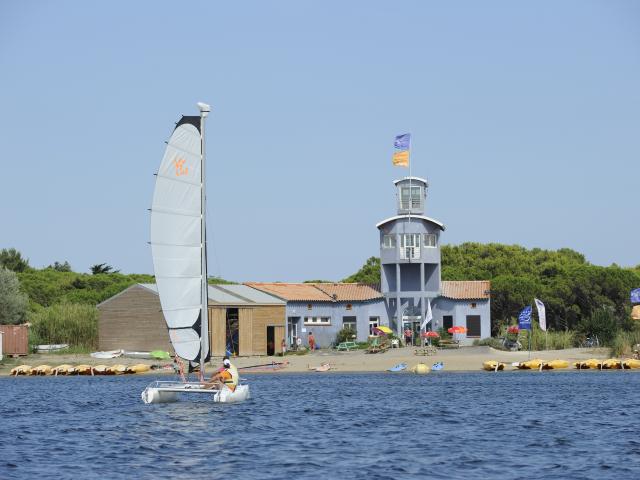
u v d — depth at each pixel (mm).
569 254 156875
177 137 52656
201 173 53656
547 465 36750
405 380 75938
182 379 55219
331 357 92000
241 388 57469
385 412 53062
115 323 95250
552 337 96625
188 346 53844
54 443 42156
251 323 95312
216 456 38844
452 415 51844
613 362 85438
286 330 98625
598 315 98688
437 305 102062
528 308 88000
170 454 39312
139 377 81438
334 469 36062
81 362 89750
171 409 53875
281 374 83625
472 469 36031
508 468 36188
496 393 63969
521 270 140625
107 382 76000
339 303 101938
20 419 50531
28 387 71375
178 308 53156
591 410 53844
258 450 40219
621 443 41781
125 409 54312
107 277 151125
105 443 42031
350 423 48344
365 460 37875
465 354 91812
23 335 92750
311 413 52281
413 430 46031
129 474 35312
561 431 45500
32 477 34750
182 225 53031
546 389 66750
